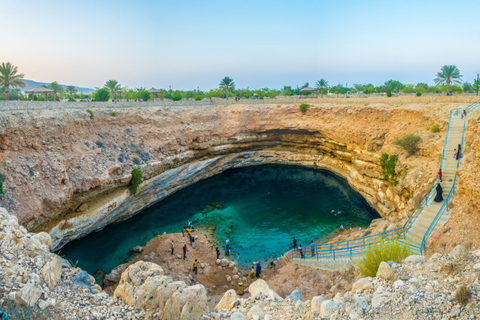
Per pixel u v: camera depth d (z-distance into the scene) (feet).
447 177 66.39
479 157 42.09
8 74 112.47
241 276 72.74
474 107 87.61
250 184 137.49
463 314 22.86
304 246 85.20
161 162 108.58
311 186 132.87
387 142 107.45
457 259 30.68
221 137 146.51
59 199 71.41
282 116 156.46
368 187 114.32
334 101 153.58
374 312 26.02
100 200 87.51
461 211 44.32
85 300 29.30
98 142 96.07
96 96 170.30
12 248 32.37
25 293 26.03
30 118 75.61
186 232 92.89
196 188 132.77
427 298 25.94
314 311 28.37
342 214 104.73
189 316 27.02
